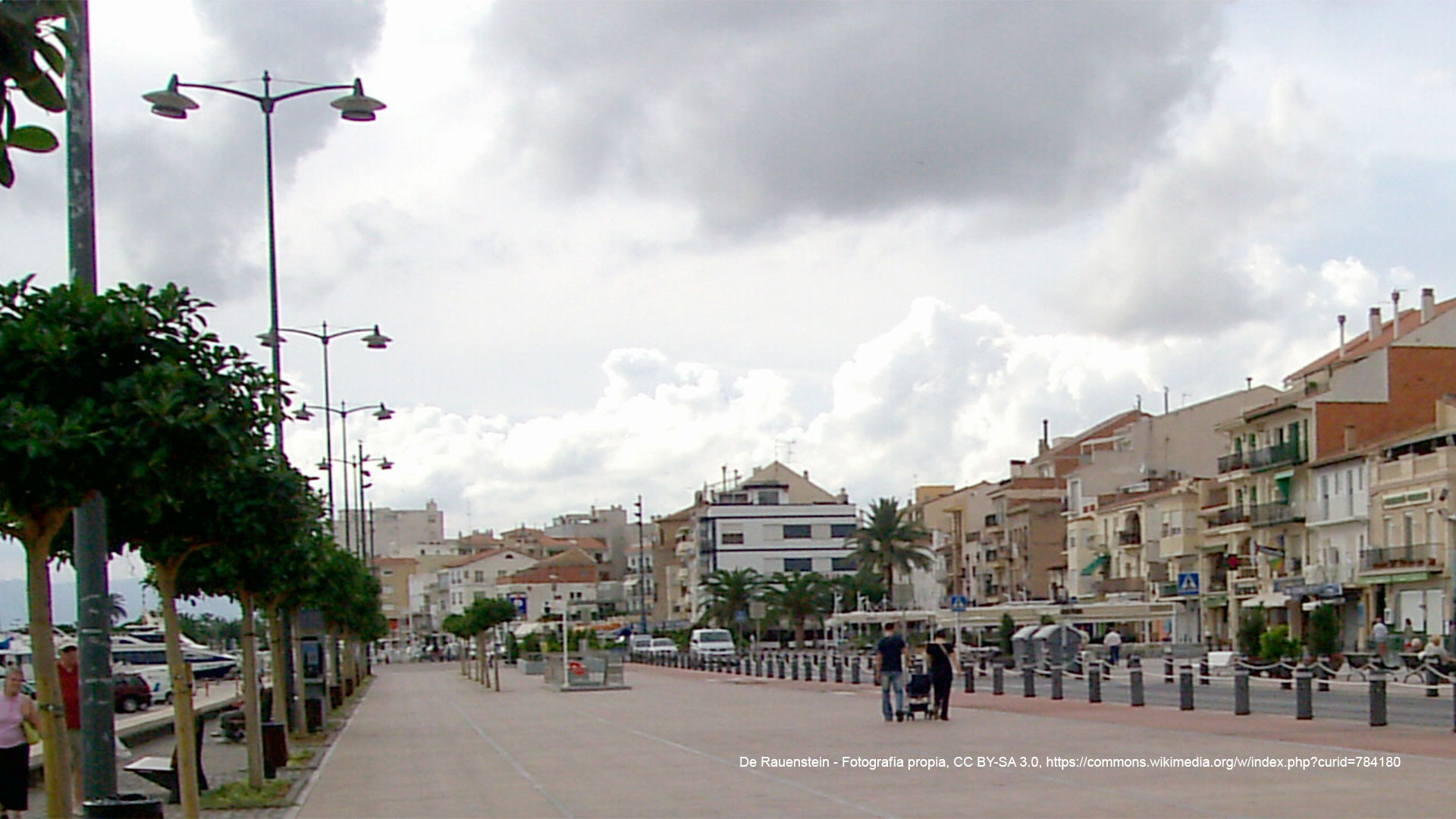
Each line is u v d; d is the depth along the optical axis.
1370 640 55.47
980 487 127.62
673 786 19.38
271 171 33.09
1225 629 80.88
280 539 16.55
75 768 17.61
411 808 18.05
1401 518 62.84
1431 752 20.41
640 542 145.62
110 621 13.11
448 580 186.00
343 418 65.94
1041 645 59.78
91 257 13.01
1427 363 71.00
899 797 17.16
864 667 66.12
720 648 93.50
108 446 10.12
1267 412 75.25
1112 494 97.88
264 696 26.95
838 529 144.75
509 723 35.91
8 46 5.04
